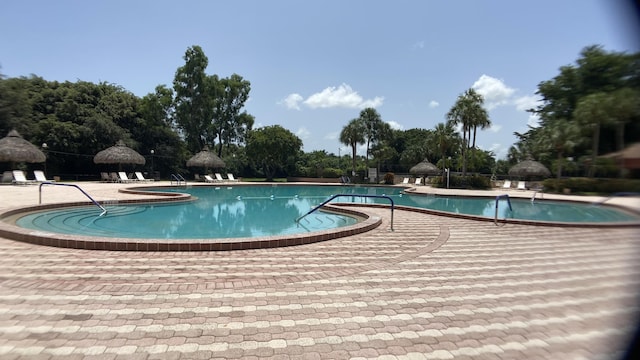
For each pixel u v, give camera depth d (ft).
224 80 119.85
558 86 46.96
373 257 17.79
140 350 8.38
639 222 28.45
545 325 10.17
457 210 46.24
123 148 80.94
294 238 20.22
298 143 118.52
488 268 16.11
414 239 22.49
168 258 16.84
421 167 102.73
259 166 126.11
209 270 15.01
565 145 53.98
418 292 12.82
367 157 114.83
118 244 18.08
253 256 17.57
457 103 91.66
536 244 21.59
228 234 28.22
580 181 57.88
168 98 108.27
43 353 8.12
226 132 122.11
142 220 33.91
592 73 31.55
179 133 114.11
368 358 8.30
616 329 9.89
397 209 38.96
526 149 120.16
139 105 104.47
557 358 8.36
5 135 76.95
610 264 16.99
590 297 12.48
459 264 16.74
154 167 105.09
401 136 157.69
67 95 91.45
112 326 9.59
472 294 12.70
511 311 11.18
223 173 112.88
